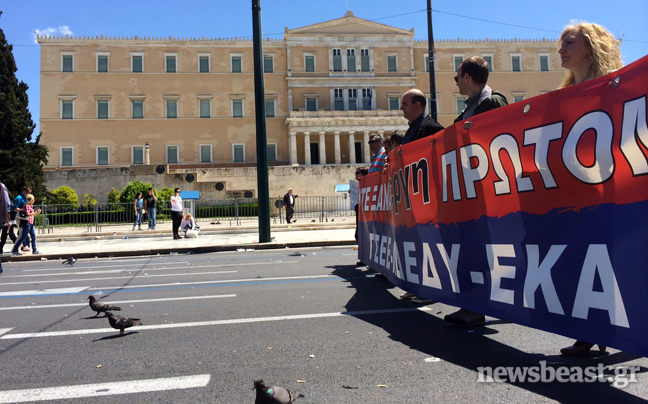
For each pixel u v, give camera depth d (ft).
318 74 169.07
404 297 17.28
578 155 8.83
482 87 13.88
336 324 14.02
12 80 121.80
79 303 18.60
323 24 170.09
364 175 25.82
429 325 13.65
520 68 177.99
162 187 118.42
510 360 10.41
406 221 16.01
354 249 39.34
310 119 160.35
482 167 11.48
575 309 8.87
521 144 10.16
